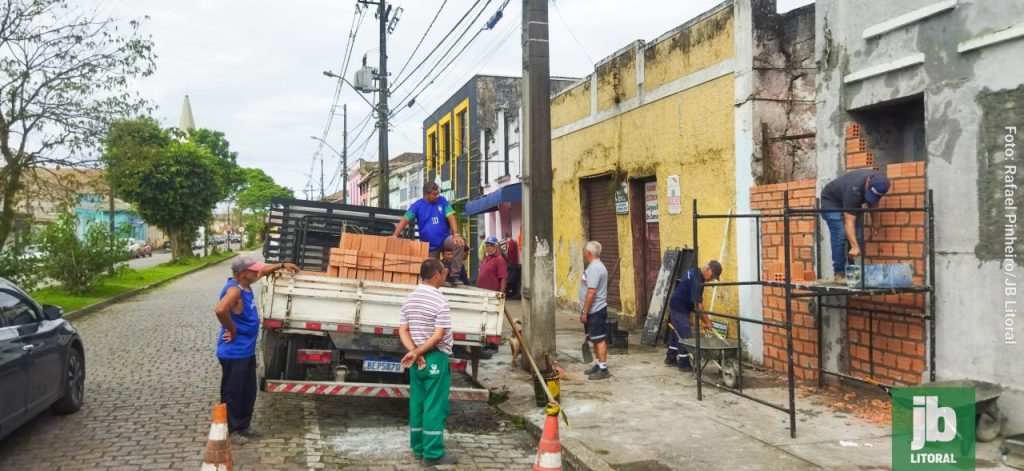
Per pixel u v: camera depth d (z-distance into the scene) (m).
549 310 8.77
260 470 5.44
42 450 5.87
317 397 8.01
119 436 6.30
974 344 5.75
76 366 7.22
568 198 14.98
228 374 6.21
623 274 12.58
